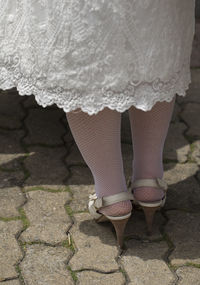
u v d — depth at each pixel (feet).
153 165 7.92
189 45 7.07
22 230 8.23
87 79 6.56
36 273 7.54
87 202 8.85
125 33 6.40
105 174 7.55
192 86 12.28
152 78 6.68
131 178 8.86
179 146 10.32
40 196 8.91
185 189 9.18
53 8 6.37
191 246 8.06
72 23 6.36
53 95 6.77
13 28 6.84
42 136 10.35
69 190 9.08
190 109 11.48
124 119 10.94
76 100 6.68
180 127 10.89
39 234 8.17
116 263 7.72
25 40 6.75
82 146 7.40
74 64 6.53
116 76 6.54
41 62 6.66
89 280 7.45
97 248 7.95
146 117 7.59
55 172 9.47
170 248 8.02
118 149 7.51
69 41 6.44
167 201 8.90
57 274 7.54
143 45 6.52
